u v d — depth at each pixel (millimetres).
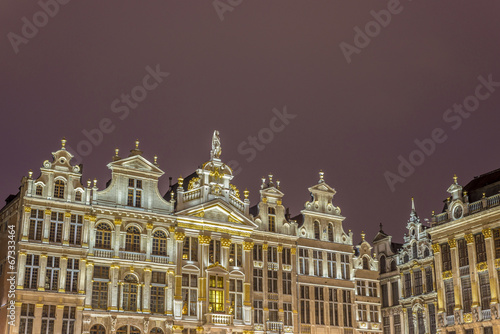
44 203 54469
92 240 55750
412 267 71188
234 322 60844
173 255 59281
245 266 63250
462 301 63625
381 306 74438
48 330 51750
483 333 60812
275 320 63781
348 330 68188
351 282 70125
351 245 71562
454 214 66500
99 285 55281
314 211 70062
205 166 64000
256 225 64625
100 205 56625
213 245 61906
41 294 52188
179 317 57812
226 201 64125
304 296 66500
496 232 61281
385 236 76500
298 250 67750
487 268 61219
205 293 59688
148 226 58500
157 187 60469
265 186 68125
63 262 53781
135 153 60750
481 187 65562
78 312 53250
